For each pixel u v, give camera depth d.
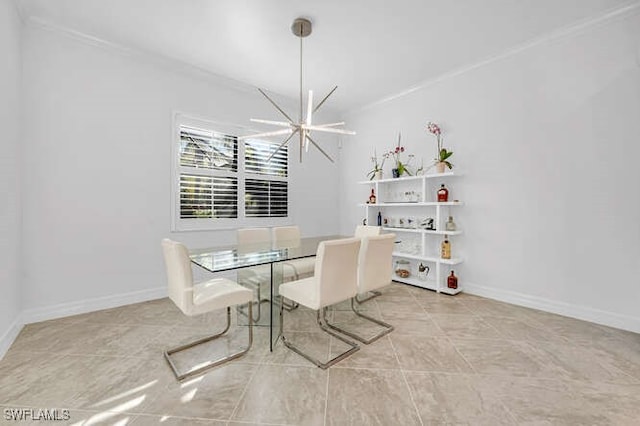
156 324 2.41
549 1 2.22
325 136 4.86
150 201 3.05
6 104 2.03
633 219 2.28
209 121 3.51
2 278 1.95
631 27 2.26
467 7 2.28
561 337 2.18
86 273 2.66
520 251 2.89
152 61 3.04
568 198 2.59
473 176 3.25
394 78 3.57
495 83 3.05
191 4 2.24
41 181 2.43
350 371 1.74
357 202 4.73
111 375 1.67
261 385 1.60
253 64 3.20
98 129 2.72
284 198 4.33
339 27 2.53
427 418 1.35
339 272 1.99
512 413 1.38
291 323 2.49
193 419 1.34
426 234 3.66
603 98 2.40
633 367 1.77
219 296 1.86
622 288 2.32
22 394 1.50
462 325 2.42
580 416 1.36
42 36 2.43
